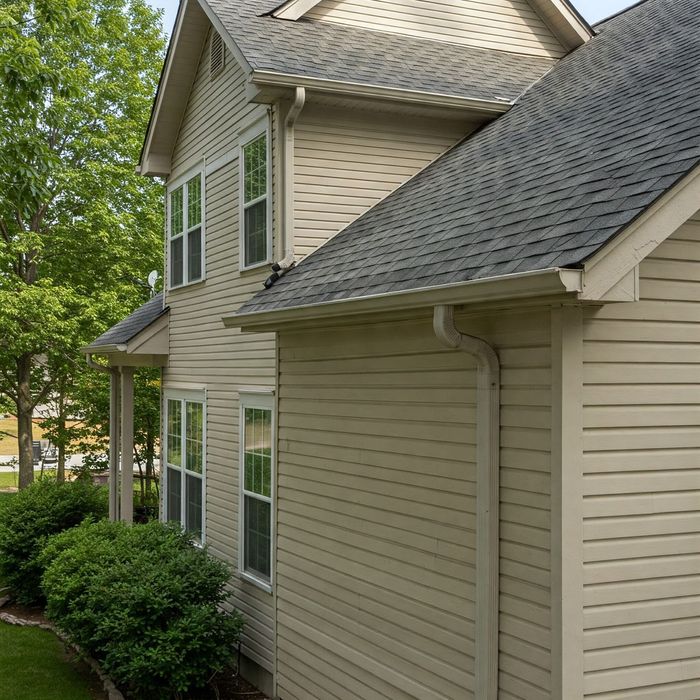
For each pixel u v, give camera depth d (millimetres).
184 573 8906
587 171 5352
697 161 4199
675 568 4836
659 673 4750
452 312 5020
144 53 23094
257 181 9484
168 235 13203
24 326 20406
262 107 9266
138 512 19156
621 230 4012
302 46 9164
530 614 4848
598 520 4676
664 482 4848
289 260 8625
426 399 6008
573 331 4652
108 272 21406
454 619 5594
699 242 5027
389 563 6410
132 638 8102
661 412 4863
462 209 6445
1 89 11984
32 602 12312
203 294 11422
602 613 4648
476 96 9195
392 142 9281
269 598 8992
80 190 20984
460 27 10719
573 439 4625
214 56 10930
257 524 9469
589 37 11172
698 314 5004
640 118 5879
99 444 23312
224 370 10555
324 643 7387
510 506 5055
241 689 9164
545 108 8430
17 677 9320
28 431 22406
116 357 13719
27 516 12703
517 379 5027
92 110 21219
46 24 12734
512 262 4508
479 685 5137
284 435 8359
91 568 9227
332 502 7344
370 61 9258
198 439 11641
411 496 6152
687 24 8945
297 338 8125
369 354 6809
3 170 11164
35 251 21406
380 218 8172
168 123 12484
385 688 6395
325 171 8906
